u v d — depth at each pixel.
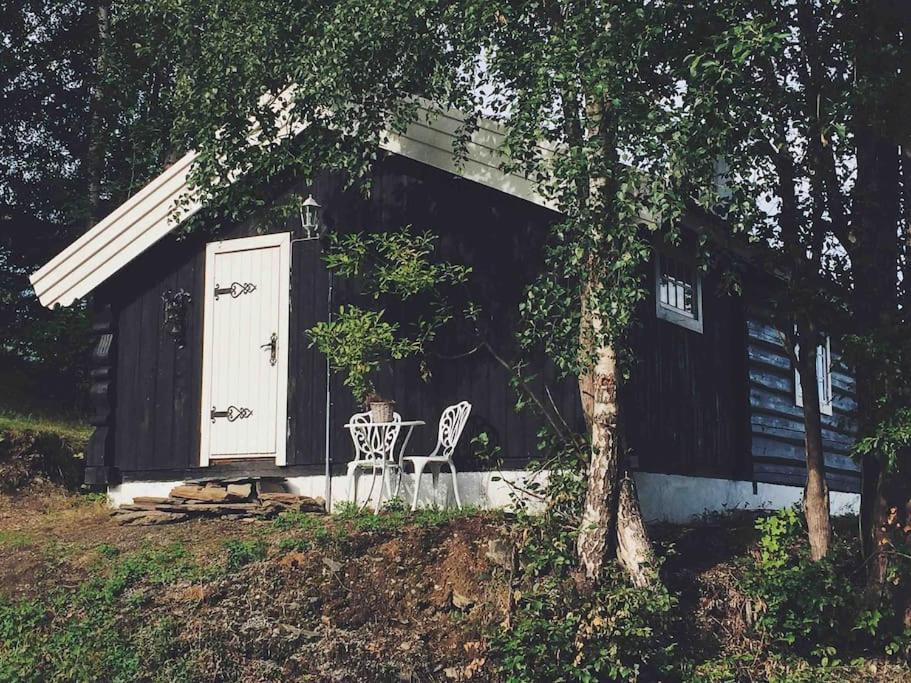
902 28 9.18
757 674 8.86
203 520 11.05
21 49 20.75
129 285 12.79
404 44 9.80
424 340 11.18
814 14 9.28
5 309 20.03
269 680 8.23
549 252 8.82
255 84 10.58
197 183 10.70
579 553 8.95
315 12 10.33
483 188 11.28
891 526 9.39
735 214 8.48
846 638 9.36
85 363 19.05
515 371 10.56
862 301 9.79
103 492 14.02
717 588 9.49
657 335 11.41
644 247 8.19
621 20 8.21
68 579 9.63
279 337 11.95
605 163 8.25
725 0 8.39
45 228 20.83
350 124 10.33
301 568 9.24
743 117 8.05
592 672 8.35
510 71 8.73
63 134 21.23
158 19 12.88
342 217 11.79
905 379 9.21
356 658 8.36
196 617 8.78
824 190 9.87
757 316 13.95
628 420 10.58
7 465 13.90
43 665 8.54
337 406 11.58
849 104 8.76
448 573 9.06
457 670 8.36
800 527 10.12
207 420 12.15
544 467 9.74
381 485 10.58
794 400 14.79
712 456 12.48
